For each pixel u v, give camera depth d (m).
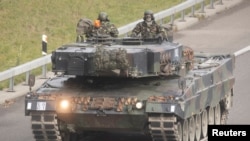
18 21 113.69
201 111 70.31
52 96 67.06
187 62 72.12
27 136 74.25
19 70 89.62
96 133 74.75
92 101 66.44
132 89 67.62
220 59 78.81
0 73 87.44
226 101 77.56
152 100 64.94
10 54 103.62
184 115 65.38
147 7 123.56
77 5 121.44
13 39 108.94
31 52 105.06
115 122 67.00
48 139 68.12
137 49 67.31
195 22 118.44
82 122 67.69
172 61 68.94
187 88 67.06
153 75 67.50
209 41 109.00
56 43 108.75
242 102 84.31
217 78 74.44
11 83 89.25
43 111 66.56
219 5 125.94
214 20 119.00
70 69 67.44
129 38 70.19
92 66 66.75
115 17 118.25
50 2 120.38
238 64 98.69
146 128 67.50
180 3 125.38
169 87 67.69
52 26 114.44
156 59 67.12
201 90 69.81
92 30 72.31
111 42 70.56
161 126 65.00
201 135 72.81
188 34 112.44
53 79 71.62
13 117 80.75
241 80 92.31
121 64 65.69
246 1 128.25
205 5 126.25
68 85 69.56
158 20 114.19
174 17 119.62
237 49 105.19
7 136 74.19
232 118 78.69
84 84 69.50
